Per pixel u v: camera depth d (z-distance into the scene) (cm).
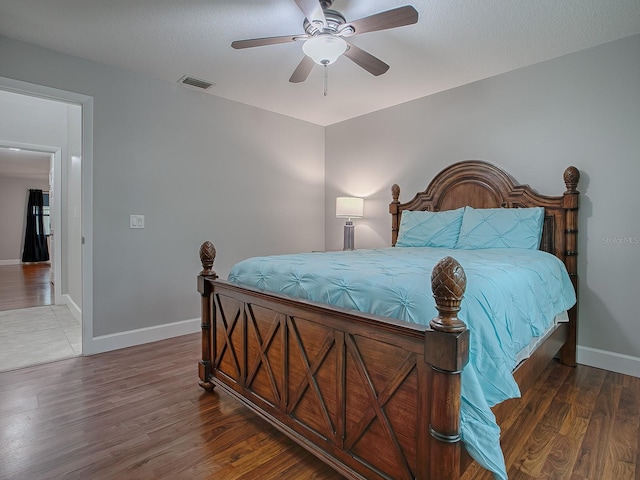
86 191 286
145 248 318
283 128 422
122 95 301
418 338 113
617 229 256
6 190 922
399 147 388
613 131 256
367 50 265
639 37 245
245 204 389
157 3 209
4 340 321
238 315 200
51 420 190
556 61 280
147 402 210
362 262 194
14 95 422
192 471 151
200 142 351
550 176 285
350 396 138
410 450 118
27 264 912
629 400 213
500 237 280
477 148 326
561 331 249
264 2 208
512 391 122
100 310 294
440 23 229
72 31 241
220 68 299
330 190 464
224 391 213
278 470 153
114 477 147
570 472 150
